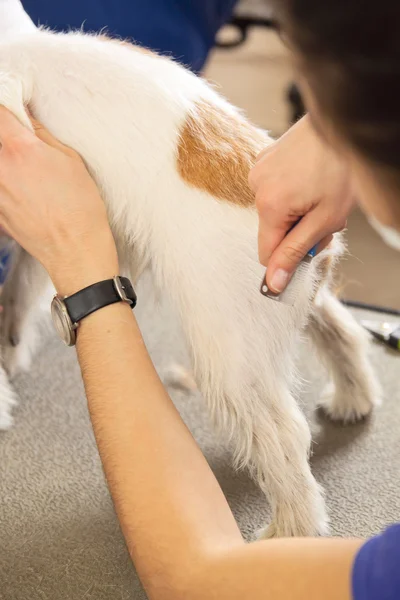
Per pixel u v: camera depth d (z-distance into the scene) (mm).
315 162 605
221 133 886
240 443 903
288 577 450
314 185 613
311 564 447
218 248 838
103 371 619
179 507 543
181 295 860
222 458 1088
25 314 1199
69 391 1235
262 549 484
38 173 754
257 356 858
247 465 946
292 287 691
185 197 848
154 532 536
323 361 1150
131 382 605
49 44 937
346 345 1121
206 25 1604
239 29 2307
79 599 857
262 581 460
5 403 1164
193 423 1153
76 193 752
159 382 622
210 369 863
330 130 325
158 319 1405
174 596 507
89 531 958
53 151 782
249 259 838
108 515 985
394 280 1827
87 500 1011
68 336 692
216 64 2801
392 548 405
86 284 690
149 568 531
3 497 1015
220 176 853
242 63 2807
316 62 299
